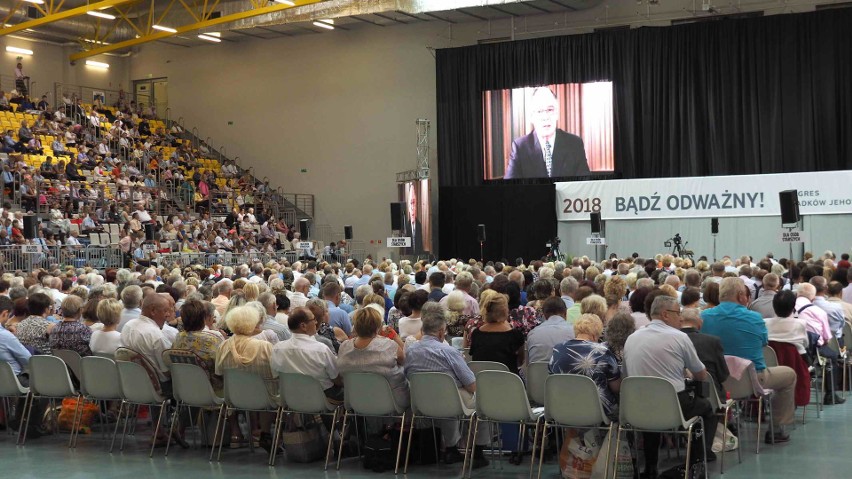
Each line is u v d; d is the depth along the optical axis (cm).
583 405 642
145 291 959
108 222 2562
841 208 2205
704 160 2544
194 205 2991
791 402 799
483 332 767
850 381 1061
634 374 654
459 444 795
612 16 2731
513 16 2862
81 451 834
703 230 2372
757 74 2459
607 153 2628
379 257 3062
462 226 2767
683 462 729
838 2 2466
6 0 2955
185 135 3397
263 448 823
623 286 845
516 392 672
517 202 2672
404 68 3047
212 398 781
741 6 2566
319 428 787
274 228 2998
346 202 3148
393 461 739
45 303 936
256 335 798
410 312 905
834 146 2384
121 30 3275
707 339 697
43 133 2855
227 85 3344
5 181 2484
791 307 858
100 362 823
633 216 2456
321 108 3188
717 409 699
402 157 3055
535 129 2706
